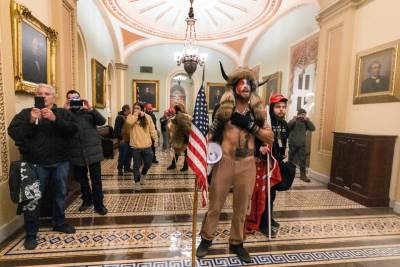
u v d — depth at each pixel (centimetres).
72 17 407
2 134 235
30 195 215
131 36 888
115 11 719
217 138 201
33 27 286
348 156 384
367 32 391
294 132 479
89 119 292
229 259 214
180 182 439
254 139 206
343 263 212
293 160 485
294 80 650
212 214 213
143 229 264
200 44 977
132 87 999
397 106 339
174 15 772
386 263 213
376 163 343
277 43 747
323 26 480
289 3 610
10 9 246
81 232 254
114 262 205
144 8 720
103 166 555
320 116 489
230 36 900
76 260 206
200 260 211
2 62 234
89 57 619
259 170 245
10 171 215
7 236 241
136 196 365
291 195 390
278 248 234
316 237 256
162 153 742
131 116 386
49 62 328
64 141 242
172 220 288
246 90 188
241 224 212
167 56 1012
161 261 208
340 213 321
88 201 316
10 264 198
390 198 348
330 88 463
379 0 369
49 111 215
